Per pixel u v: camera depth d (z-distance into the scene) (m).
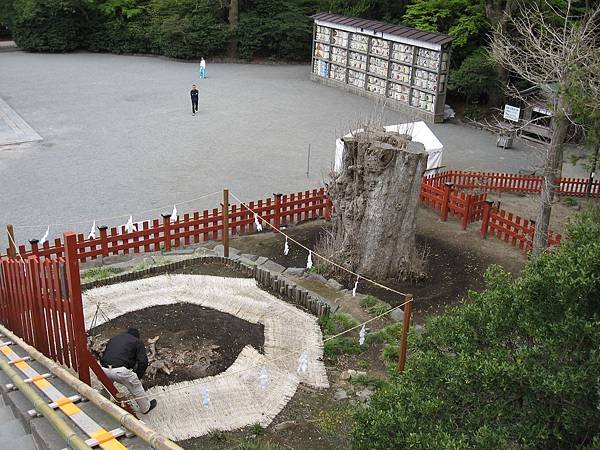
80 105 33.69
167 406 9.95
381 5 43.94
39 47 50.09
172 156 25.62
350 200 15.75
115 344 9.33
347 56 40.66
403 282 15.84
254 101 36.56
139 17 51.16
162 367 10.73
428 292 15.35
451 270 16.72
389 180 15.08
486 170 27.39
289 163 25.42
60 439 5.77
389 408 6.37
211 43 49.47
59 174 22.92
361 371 11.64
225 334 12.12
